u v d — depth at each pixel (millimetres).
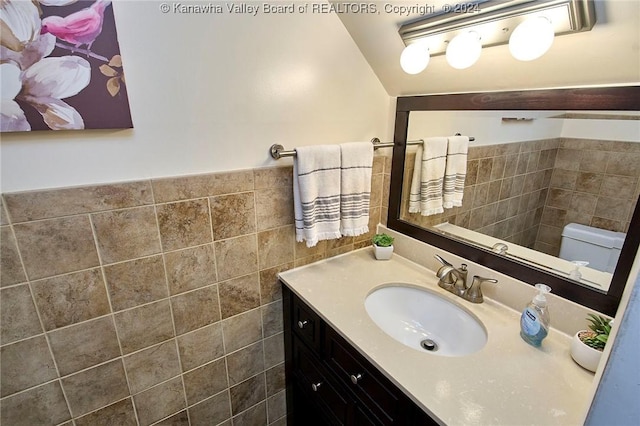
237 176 1157
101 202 941
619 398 469
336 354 1144
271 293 1391
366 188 1362
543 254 1085
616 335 454
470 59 974
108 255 991
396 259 1543
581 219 981
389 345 986
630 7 708
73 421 1072
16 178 825
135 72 906
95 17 814
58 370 1002
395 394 888
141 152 974
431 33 1063
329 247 1508
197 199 1099
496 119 1130
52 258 910
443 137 1311
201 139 1062
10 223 836
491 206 1203
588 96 907
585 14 759
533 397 802
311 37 1187
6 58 743
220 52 1023
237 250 1240
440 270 1300
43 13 756
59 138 852
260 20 1066
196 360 1276
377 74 1390
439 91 1279
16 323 903
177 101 991
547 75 969
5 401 943
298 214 1264
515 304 1149
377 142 1471
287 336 1473
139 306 1089
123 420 1173
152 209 1025
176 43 947
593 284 970
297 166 1206
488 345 985
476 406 776
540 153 1043
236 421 1484
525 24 834
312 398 1373
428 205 1420
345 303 1195
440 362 918
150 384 1193
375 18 1146
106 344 1063
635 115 837
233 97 1085
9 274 864
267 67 1123
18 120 784
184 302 1178
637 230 858
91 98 855
